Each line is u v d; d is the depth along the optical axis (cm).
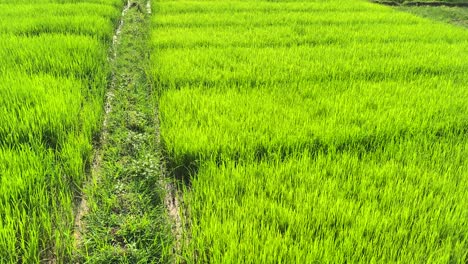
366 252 286
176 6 1119
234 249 285
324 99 532
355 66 661
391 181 367
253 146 420
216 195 353
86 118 469
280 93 548
